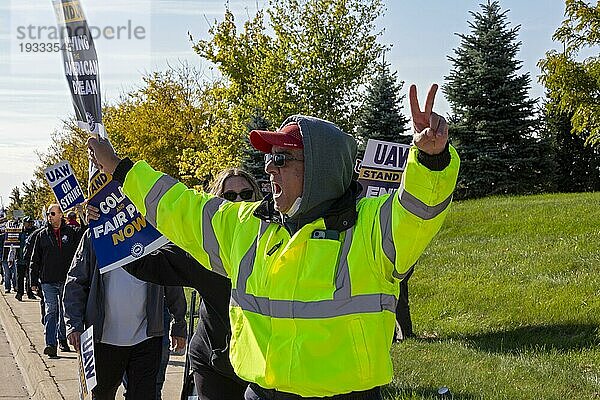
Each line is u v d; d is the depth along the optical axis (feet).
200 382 14.92
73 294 18.60
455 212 64.64
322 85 88.07
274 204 10.28
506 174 101.60
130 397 18.30
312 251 9.50
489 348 30.53
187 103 124.47
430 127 8.57
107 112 124.67
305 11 89.45
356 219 9.64
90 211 14.14
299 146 9.88
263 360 9.77
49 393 27.32
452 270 45.29
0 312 55.31
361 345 9.34
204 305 14.83
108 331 18.01
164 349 22.58
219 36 93.86
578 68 72.33
